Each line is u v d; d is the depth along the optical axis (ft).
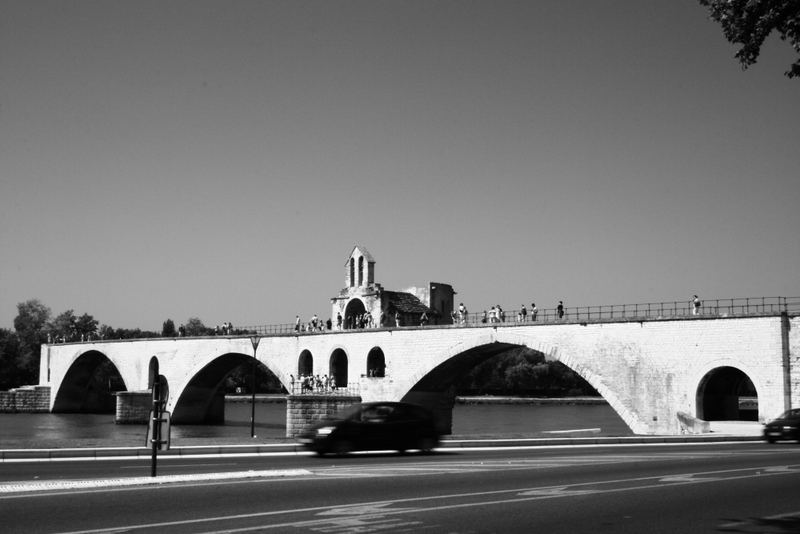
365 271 335.88
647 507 62.13
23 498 62.90
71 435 291.99
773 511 60.95
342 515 57.00
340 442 110.22
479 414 433.48
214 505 60.44
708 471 86.12
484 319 264.31
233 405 550.77
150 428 76.64
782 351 191.83
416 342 277.23
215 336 370.12
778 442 143.74
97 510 57.77
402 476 79.92
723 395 215.10
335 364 313.53
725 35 60.08
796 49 58.90
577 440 139.13
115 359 431.43
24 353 609.83
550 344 238.07
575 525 54.95
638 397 216.95
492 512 59.31
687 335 208.85
